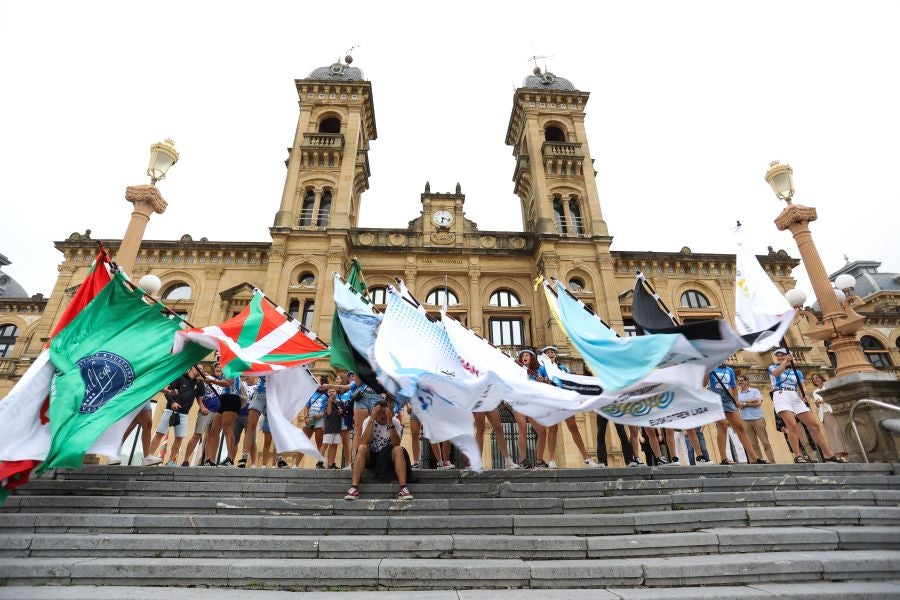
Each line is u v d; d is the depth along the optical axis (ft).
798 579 15.94
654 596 14.20
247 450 30.01
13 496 22.40
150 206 37.65
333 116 101.50
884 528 19.69
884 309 108.88
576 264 85.10
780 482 24.93
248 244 85.61
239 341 28.50
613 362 23.08
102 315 24.99
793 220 36.94
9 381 75.20
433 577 15.97
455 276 86.28
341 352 28.73
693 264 90.58
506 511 21.91
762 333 21.20
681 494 22.95
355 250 85.40
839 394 33.37
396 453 23.25
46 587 15.43
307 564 16.34
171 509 22.02
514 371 27.45
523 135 109.09
